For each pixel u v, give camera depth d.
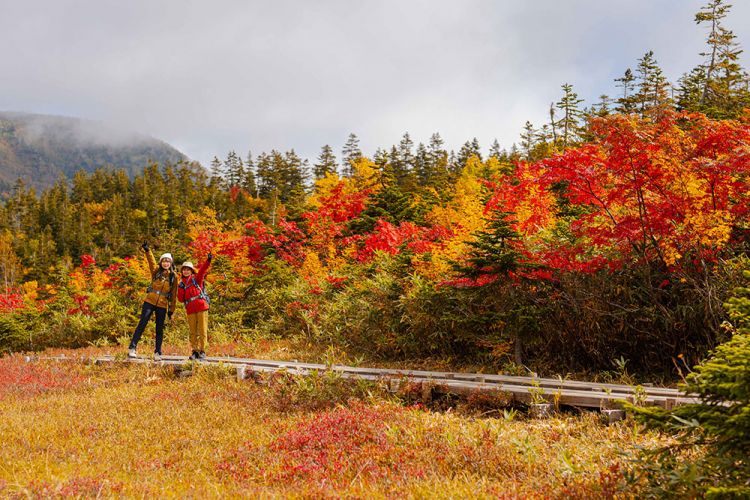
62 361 13.38
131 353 12.54
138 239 73.44
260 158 106.94
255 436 6.84
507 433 6.09
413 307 11.69
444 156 85.12
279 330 16.25
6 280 80.25
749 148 8.09
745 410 3.42
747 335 4.10
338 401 8.38
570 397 7.35
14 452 5.96
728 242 9.70
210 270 19.67
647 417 4.26
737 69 37.28
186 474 5.39
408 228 18.77
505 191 10.72
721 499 3.39
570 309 10.27
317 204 36.91
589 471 4.92
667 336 9.38
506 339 10.84
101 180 139.75
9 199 136.75
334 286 16.55
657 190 9.25
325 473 5.25
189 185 119.56
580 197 10.05
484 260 10.45
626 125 8.68
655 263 9.98
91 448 6.31
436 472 5.13
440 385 8.23
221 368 10.52
